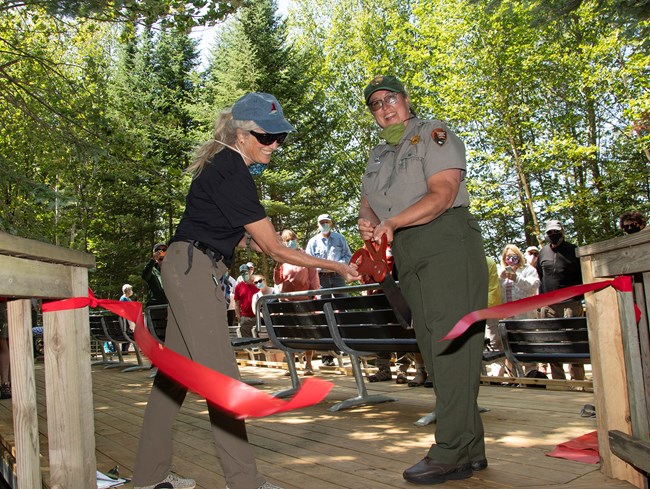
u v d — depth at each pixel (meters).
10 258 1.84
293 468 2.88
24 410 2.09
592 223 20.47
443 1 18.88
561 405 4.06
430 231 2.64
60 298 2.22
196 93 24.02
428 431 3.51
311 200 24.36
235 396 1.19
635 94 15.85
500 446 3.05
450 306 2.59
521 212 23.64
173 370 1.33
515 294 6.81
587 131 20.91
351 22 27.08
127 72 25.48
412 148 2.73
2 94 7.96
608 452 2.41
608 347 2.38
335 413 4.26
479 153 19.92
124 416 4.80
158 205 24.05
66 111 8.11
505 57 18.41
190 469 2.97
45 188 6.76
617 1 5.42
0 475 3.56
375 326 4.11
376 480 2.61
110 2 6.26
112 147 8.56
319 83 27.02
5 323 6.28
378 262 2.58
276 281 7.86
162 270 2.36
